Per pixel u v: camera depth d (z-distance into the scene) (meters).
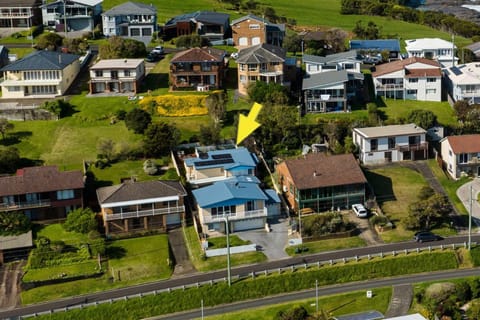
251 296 76.38
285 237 86.50
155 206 88.25
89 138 108.38
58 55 128.88
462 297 74.62
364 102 120.94
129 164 101.38
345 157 95.81
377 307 73.69
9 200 88.56
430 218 88.88
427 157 105.88
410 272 80.12
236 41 148.62
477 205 93.81
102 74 122.38
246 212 87.56
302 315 70.00
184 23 151.25
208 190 90.00
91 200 93.19
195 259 82.62
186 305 75.00
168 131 103.31
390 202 94.56
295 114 113.12
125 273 80.12
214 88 123.75
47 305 75.44
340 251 83.69
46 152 104.88
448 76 126.81
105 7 176.50
